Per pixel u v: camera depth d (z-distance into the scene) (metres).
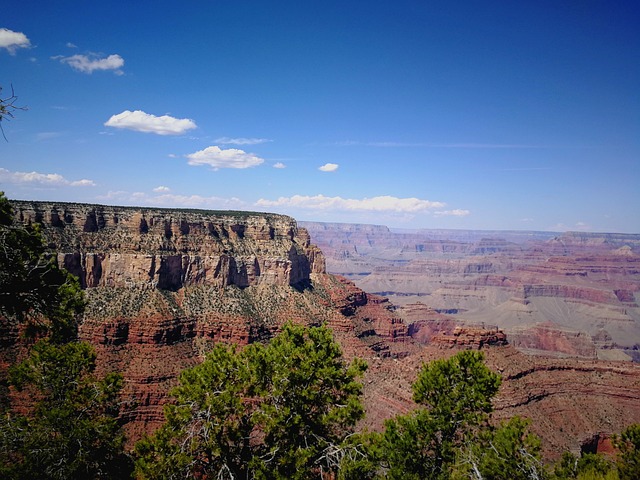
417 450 35.44
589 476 33.69
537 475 32.47
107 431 36.91
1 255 28.09
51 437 35.22
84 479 35.09
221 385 34.56
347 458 31.20
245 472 32.75
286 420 33.19
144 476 31.30
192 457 31.58
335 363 36.56
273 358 35.00
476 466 33.59
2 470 31.30
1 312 29.73
